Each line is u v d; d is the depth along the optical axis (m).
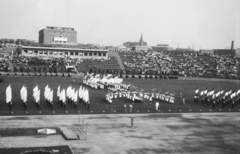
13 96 70.94
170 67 162.12
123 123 50.84
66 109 59.53
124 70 148.12
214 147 39.81
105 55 167.00
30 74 121.62
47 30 198.12
